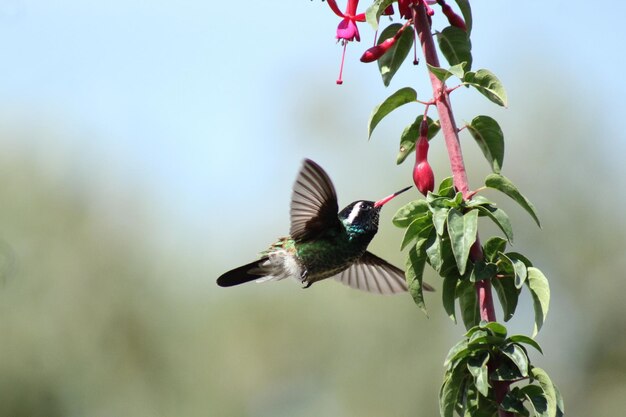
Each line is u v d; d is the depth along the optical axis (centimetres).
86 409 1509
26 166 1551
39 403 1489
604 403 1516
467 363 388
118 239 1568
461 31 462
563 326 1542
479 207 397
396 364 1439
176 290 1568
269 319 1518
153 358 1535
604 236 1487
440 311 1423
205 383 1526
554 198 1493
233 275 601
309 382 1494
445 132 422
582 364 1548
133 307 1541
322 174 551
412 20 452
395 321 1448
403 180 1450
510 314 410
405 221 410
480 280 397
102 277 1539
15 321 1484
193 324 1547
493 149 440
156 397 1521
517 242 1490
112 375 1524
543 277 397
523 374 375
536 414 376
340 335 1472
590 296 1520
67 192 1562
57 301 1516
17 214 1514
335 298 1492
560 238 1486
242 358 1527
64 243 1533
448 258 410
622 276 1496
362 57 458
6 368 1472
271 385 1512
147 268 1563
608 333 1523
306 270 591
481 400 396
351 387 1454
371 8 432
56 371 1495
